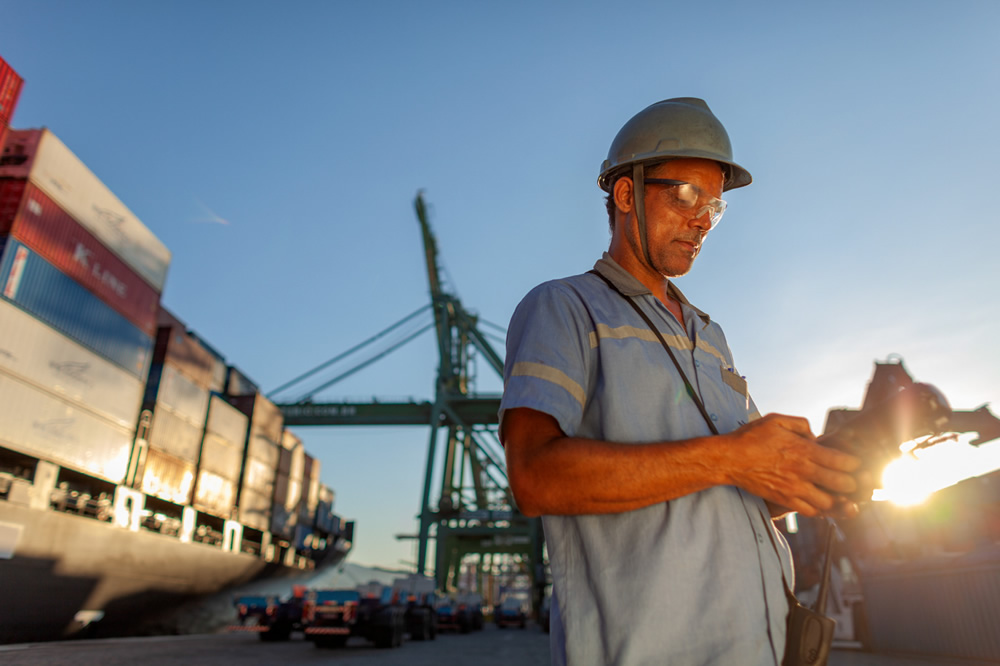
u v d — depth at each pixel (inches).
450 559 2047.2
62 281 749.3
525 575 2655.0
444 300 1846.7
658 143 50.8
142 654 518.0
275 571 1455.5
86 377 780.0
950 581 362.0
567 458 37.3
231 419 1242.6
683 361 46.4
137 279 903.1
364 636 677.9
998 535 335.0
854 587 456.8
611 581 38.9
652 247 50.4
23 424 673.0
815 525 517.3
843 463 32.7
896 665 338.0
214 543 1131.3
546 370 41.7
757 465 35.2
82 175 796.0
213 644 697.6
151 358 986.7
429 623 967.0
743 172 54.5
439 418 1685.5
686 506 39.9
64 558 721.6
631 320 46.4
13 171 714.2
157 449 957.2
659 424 42.3
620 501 36.8
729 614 36.4
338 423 1697.8
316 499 1779.0
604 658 37.7
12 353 665.0
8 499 641.6
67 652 530.6
